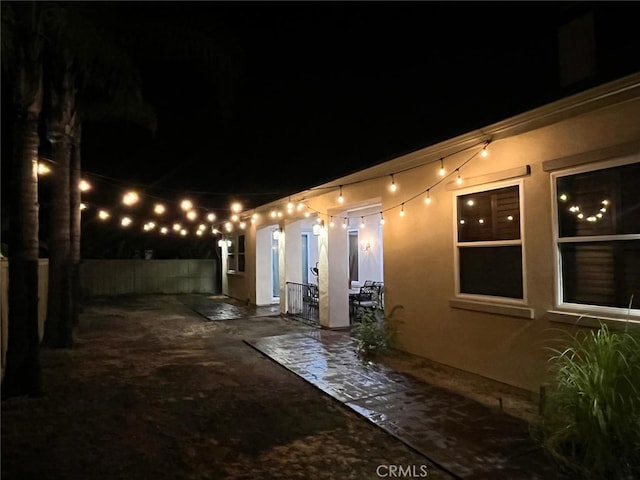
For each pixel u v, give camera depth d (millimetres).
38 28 6578
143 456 4465
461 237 7102
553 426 4277
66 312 9641
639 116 4766
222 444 4750
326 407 5859
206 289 23766
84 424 5285
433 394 6188
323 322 11664
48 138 9664
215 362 8367
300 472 4145
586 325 5207
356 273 15172
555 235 5629
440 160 7410
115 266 22203
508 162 6219
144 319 13953
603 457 3748
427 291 7746
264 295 17047
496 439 4723
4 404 5934
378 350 8375
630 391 3871
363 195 9633
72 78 9773
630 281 4996
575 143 5375
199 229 20531
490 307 6430
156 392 6516
